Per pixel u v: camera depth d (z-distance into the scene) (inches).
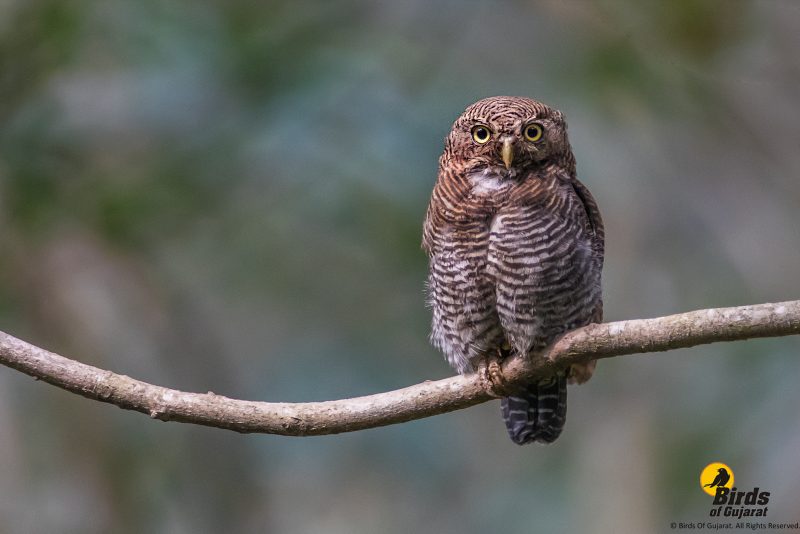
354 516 578.2
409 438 573.9
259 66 532.4
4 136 505.4
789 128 553.9
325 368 567.8
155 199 521.7
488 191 335.9
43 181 503.5
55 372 289.9
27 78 509.7
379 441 573.0
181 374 558.9
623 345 289.0
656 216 593.0
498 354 347.3
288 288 566.3
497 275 333.7
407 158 548.1
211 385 561.9
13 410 534.3
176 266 559.2
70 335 527.2
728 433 546.3
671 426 563.2
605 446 571.8
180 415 293.9
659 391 572.7
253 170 547.2
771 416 542.0
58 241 520.4
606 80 538.3
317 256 563.8
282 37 539.2
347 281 567.2
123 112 540.1
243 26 534.3
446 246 341.1
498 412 616.4
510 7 585.6
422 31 581.6
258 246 559.2
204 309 568.7
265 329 579.2
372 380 560.1
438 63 571.2
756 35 524.7
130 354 555.5
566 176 341.1
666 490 549.3
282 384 565.9
